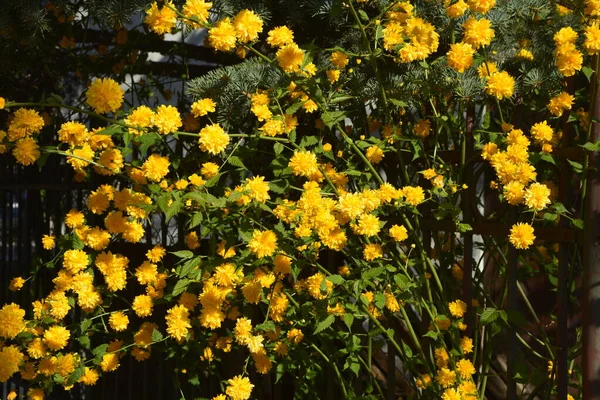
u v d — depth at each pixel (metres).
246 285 3.12
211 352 3.72
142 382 4.37
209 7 3.03
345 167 3.63
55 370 3.55
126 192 3.32
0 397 5.07
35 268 4.39
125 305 4.14
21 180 4.74
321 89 3.55
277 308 3.25
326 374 3.80
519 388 4.33
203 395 4.07
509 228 3.05
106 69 4.52
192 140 3.82
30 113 3.16
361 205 2.88
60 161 4.55
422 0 3.48
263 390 3.89
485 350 3.62
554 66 3.27
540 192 2.82
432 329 3.35
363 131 3.86
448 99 3.56
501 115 3.39
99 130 3.21
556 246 4.09
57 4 3.90
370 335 3.26
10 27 3.89
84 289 3.44
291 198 3.80
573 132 3.71
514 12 3.41
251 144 3.23
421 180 3.46
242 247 3.69
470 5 3.03
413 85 3.42
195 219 2.94
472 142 3.45
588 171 2.88
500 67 3.42
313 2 3.46
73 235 3.55
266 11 3.63
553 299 4.77
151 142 3.02
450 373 3.16
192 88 3.43
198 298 3.47
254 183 2.93
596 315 2.85
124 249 4.12
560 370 2.99
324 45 3.86
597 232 2.84
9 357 3.41
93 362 3.66
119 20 3.61
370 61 3.35
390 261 3.40
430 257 3.44
